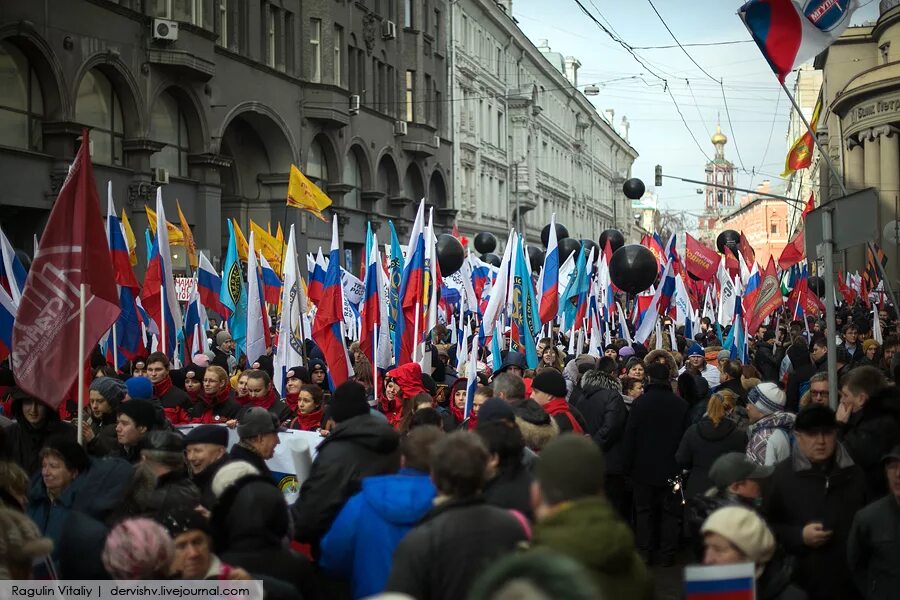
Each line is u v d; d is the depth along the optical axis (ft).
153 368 31.58
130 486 17.88
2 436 20.35
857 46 188.75
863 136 161.89
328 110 115.03
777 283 56.03
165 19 83.56
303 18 114.93
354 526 15.96
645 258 53.42
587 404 32.19
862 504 18.58
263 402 31.30
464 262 56.24
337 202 122.01
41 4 71.67
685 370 38.73
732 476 17.84
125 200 82.58
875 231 23.56
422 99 150.30
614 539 11.66
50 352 24.31
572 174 270.05
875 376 21.70
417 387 31.14
